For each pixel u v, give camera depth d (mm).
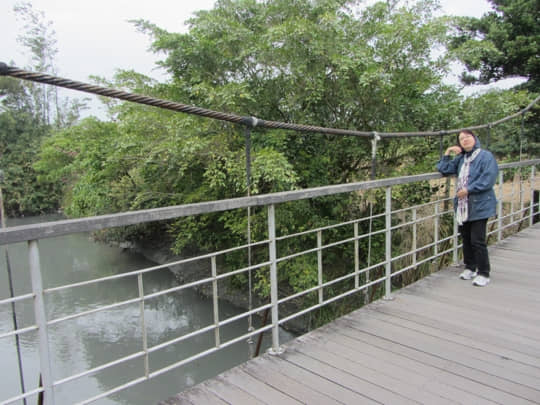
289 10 6113
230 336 6695
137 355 1594
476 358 1988
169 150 5539
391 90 5891
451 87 6836
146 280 9492
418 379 1800
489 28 8875
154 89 6711
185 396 1689
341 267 7023
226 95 5324
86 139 8703
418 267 5738
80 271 10375
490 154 2928
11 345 6293
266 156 5262
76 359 6039
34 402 4699
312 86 5777
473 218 3012
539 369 1874
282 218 6164
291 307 6844
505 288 3043
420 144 6516
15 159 20922
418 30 5691
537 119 8617
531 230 5012
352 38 6289
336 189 2342
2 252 12109
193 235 8086
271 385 1768
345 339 2227
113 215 1378
